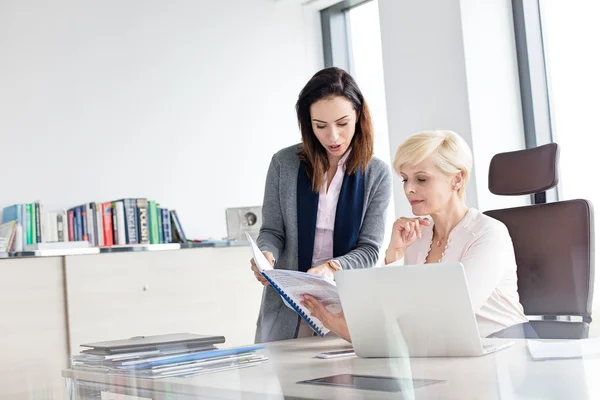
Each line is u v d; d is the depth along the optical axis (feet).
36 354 10.21
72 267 10.64
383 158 15.53
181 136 14.07
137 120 13.57
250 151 14.99
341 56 16.34
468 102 12.19
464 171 6.10
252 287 12.66
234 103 14.88
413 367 3.93
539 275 7.02
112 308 10.95
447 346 4.26
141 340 5.02
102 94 13.23
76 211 12.25
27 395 10.09
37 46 12.60
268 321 7.03
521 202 12.53
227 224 13.47
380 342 4.49
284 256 7.27
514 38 12.78
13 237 11.50
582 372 3.38
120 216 12.59
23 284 10.18
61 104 12.75
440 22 12.57
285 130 15.61
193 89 14.34
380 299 4.36
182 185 13.98
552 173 7.19
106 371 4.46
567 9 12.30
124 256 11.15
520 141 12.70
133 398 4.12
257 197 15.01
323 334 5.65
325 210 7.09
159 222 13.03
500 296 5.77
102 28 13.34
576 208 6.93
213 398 3.66
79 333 10.61
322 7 16.21
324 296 4.96
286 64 15.76
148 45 13.85
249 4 15.30
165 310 11.50
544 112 12.68
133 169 13.42
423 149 5.98
